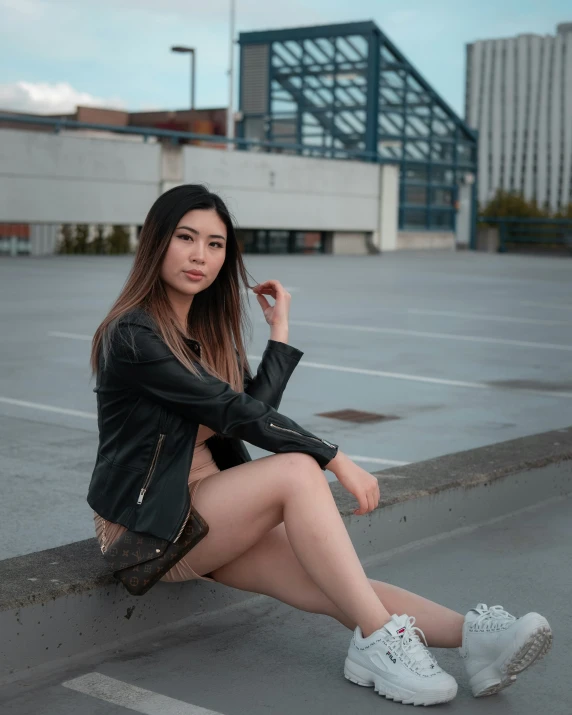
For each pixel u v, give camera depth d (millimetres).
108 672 2574
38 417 5680
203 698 2447
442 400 6539
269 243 28641
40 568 2740
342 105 31547
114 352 2502
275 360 2912
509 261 27078
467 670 2479
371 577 3346
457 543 3730
